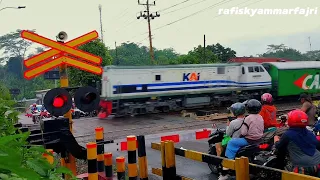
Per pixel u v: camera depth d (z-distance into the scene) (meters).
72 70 31.59
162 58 69.25
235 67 26.91
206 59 46.84
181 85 24.41
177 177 4.51
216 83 25.89
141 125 18.53
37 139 4.64
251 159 6.19
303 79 29.25
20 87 67.94
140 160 5.13
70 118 5.10
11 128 2.87
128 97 22.52
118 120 21.48
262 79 27.80
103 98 22.28
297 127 4.69
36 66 4.98
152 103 23.62
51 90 4.50
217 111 23.98
